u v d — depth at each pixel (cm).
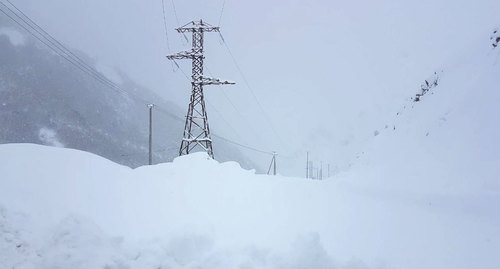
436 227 791
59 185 754
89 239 559
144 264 562
